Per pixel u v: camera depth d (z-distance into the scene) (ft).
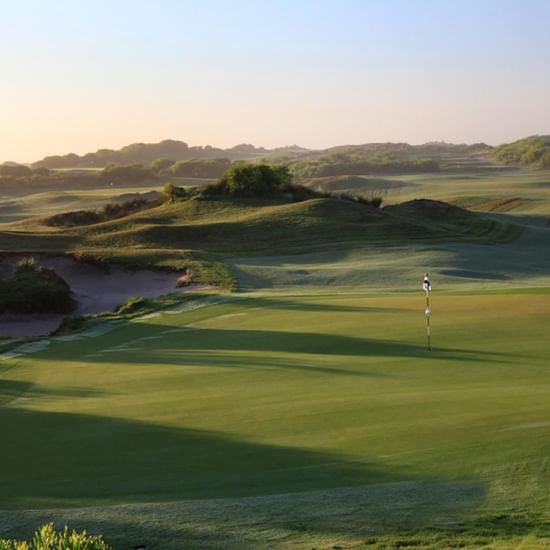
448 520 43.57
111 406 79.36
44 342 139.23
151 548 40.55
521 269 262.67
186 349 120.78
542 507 45.19
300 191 431.43
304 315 147.02
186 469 56.18
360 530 42.32
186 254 263.70
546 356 95.55
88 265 254.27
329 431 64.28
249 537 41.52
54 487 53.26
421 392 77.20
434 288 207.21
